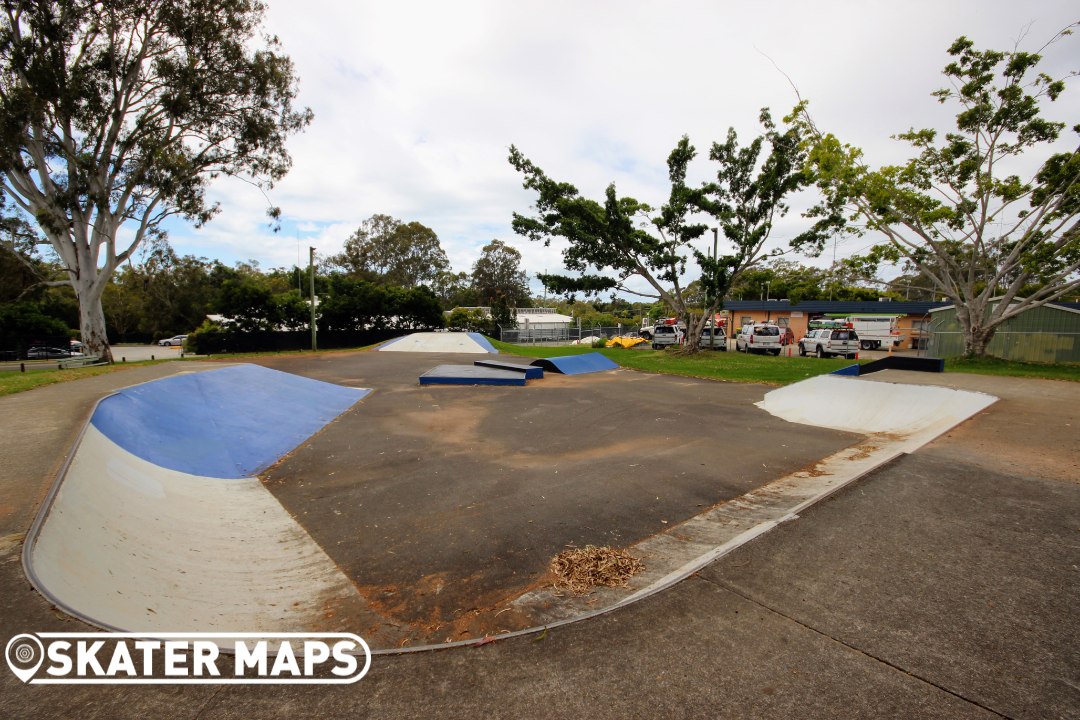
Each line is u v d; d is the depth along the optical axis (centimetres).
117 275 5750
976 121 1584
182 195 1986
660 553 410
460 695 238
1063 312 1916
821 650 265
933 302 3512
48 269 2978
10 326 3697
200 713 221
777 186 1994
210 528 502
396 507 554
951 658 255
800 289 2047
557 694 238
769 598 318
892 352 2839
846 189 1662
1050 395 951
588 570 378
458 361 2272
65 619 273
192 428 822
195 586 372
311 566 422
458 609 339
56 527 366
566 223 2045
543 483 611
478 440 845
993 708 221
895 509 456
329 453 792
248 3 1905
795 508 464
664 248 2175
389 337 4328
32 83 1605
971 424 749
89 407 750
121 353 4062
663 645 274
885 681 240
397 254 6088
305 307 3941
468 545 446
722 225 2041
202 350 3606
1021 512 441
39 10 1605
